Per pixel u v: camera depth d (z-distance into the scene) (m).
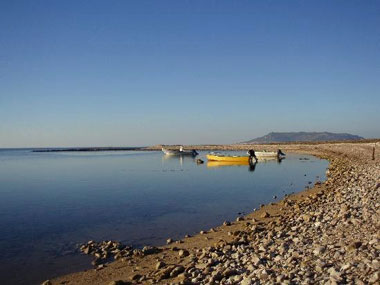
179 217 21.89
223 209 24.08
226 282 9.45
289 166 62.00
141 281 10.92
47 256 15.03
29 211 25.00
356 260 9.16
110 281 11.55
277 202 25.53
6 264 14.16
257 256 11.12
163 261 13.16
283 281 8.56
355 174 32.25
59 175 54.34
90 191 34.84
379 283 7.46
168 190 34.28
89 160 102.44
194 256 12.92
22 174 57.16
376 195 17.69
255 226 16.75
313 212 17.48
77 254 15.19
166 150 116.69
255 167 62.31
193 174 51.31
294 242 12.46
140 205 26.31
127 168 66.25
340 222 13.70
